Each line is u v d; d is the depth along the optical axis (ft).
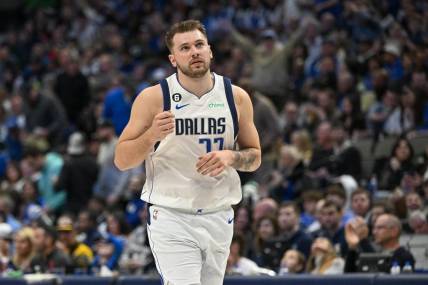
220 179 44.06
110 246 77.00
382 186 84.64
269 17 135.44
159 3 158.71
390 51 107.45
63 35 163.02
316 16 126.52
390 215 64.59
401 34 108.58
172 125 41.29
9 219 93.09
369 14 116.47
